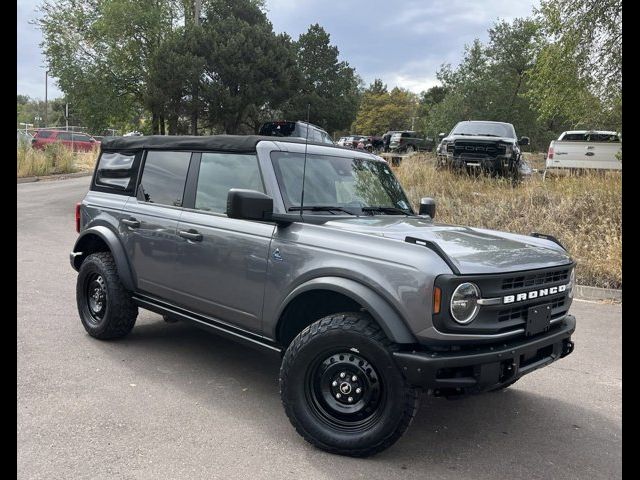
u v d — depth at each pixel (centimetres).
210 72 2130
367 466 344
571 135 1659
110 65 2159
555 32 1288
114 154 588
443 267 326
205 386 461
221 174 460
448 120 3253
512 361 341
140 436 370
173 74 2031
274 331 397
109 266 548
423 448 372
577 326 692
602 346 614
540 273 365
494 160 1377
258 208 375
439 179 1373
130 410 409
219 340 586
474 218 1155
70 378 464
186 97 2120
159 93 2052
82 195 1839
